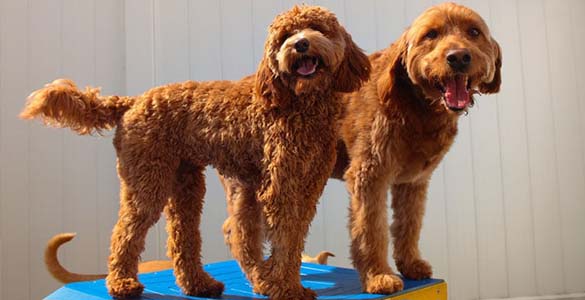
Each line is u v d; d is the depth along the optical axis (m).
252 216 2.36
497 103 4.47
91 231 4.00
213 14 4.23
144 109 2.23
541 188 4.54
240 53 4.27
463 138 4.43
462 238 4.43
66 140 3.96
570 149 4.57
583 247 4.57
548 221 4.54
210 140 2.14
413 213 2.73
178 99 2.22
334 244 4.33
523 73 4.50
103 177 4.05
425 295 2.50
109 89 4.06
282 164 1.99
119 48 4.09
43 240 3.88
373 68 2.58
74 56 3.99
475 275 4.44
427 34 2.33
